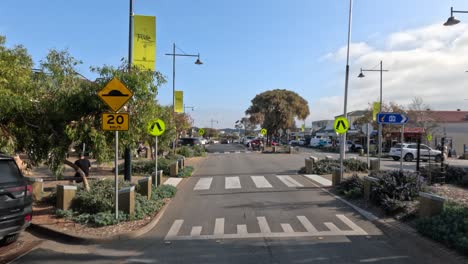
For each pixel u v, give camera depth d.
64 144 10.58
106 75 10.68
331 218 9.85
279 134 72.56
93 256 7.06
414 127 48.28
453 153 45.41
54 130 10.59
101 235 8.19
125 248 7.55
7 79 10.02
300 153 46.75
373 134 54.41
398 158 36.41
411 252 6.99
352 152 54.53
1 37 10.99
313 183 16.44
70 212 9.73
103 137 10.43
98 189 10.60
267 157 37.12
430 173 15.00
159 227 9.20
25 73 10.68
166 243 7.85
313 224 9.24
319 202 12.00
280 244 7.61
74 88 10.50
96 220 8.98
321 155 41.34
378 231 8.58
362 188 12.41
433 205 8.39
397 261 6.49
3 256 7.09
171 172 19.77
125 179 14.27
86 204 9.90
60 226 8.87
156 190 13.27
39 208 10.53
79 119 10.45
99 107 10.38
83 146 11.07
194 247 7.52
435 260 6.52
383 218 9.54
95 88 10.35
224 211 10.92
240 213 10.60
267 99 60.16
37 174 19.75
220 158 35.88
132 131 11.08
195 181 17.95
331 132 84.31
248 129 132.00
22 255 7.14
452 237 6.95
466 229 7.17
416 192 10.43
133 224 9.11
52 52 10.93
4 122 10.62
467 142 53.19
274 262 6.50
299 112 61.66
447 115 63.75
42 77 10.83
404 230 8.27
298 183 16.50
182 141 57.16
